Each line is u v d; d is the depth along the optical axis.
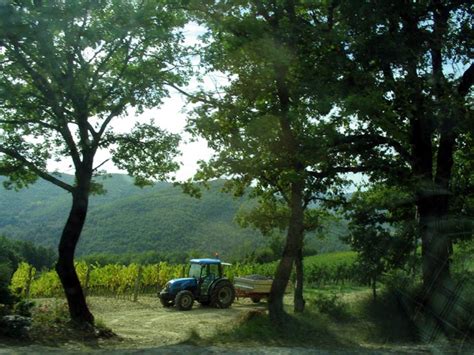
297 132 13.25
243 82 14.38
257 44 12.98
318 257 49.09
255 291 27.02
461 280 11.01
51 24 11.45
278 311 13.45
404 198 15.26
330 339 12.12
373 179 15.90
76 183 14.27
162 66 13.97
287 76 13.77
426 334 11.23
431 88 13.53
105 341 12.20
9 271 13.15
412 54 13.23
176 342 12.19
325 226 18.20
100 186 15.02
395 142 15.45
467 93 15.55
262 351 10.36
